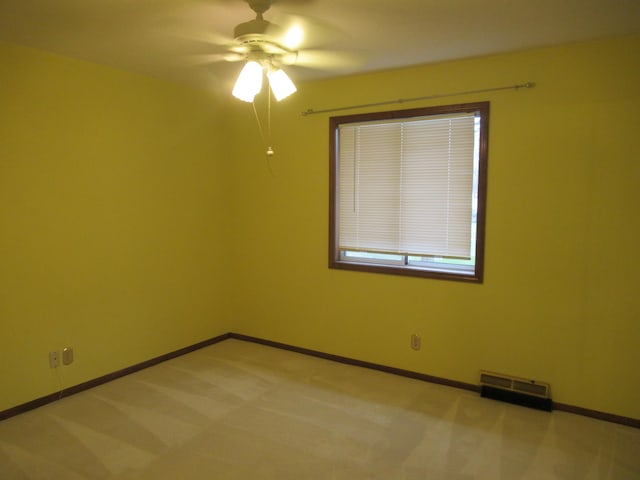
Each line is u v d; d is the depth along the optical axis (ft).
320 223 11.69
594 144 8.36
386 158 10.66
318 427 8.29
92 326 9.95
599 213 8.42
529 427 8.30
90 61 9.50
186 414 8.77
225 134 13.11
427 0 6.43
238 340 13.51
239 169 13.12
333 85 11.09
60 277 9.29
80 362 9.75
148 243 11.10
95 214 9.87
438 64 9.67
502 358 9.56
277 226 12.48
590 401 8.75
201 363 11.58
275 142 12.27
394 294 10.73
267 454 7.39
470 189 9.73
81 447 7.55
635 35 7.89
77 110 9.39
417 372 10.55
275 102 12.15
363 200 11.10
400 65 9.80
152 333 11.35
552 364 9.06
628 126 8.07
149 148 10.96
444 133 9.87
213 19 7.15
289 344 12.57
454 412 8.89
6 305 8.45
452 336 10.07
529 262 9.12
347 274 11.38
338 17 7.06
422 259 10.77
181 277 12.06
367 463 7.14
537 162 8.87
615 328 8.43
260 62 7.34
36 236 8.83
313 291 11.98
